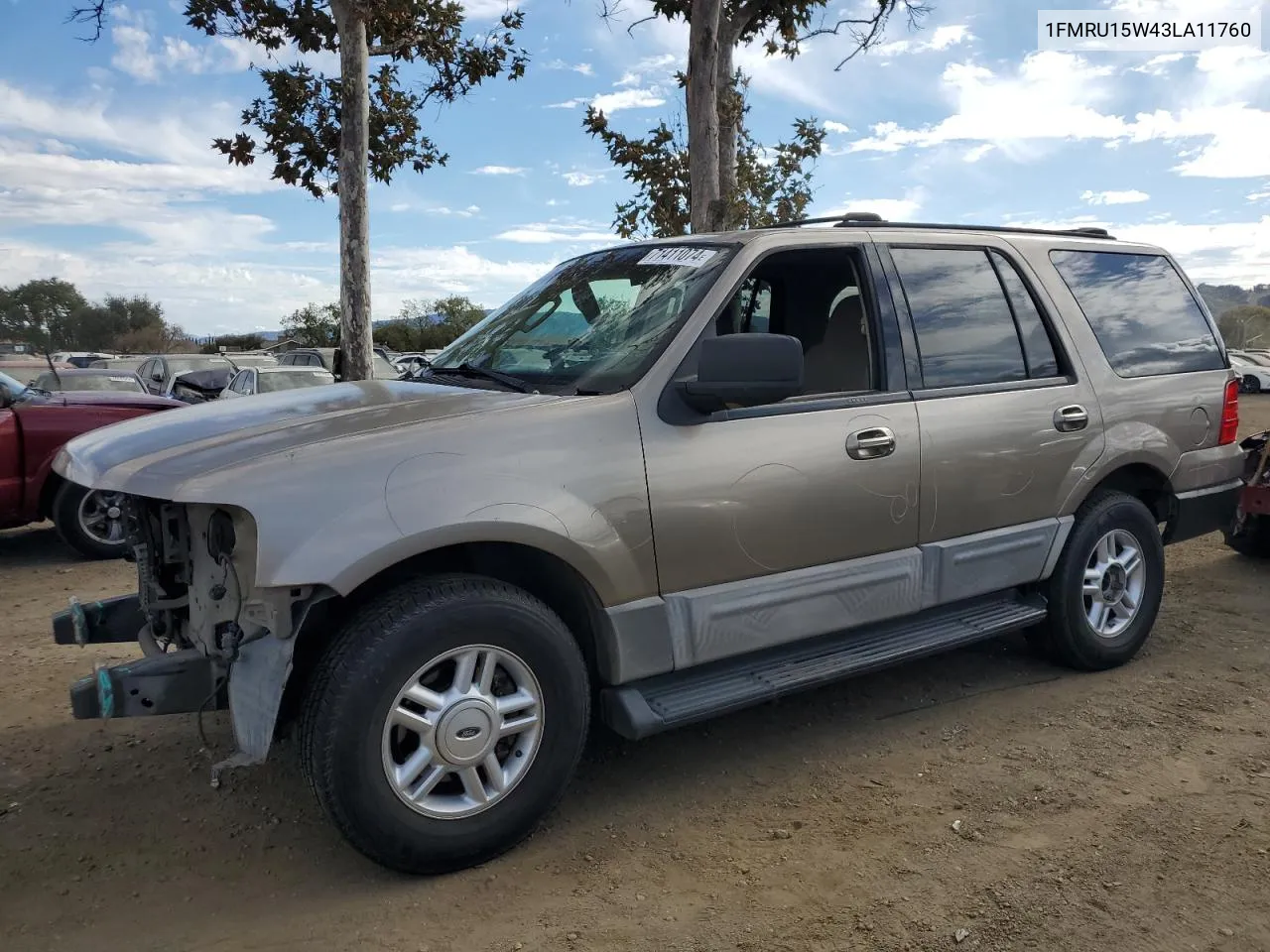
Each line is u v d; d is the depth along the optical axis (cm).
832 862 309
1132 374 481
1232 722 413
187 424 339
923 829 329
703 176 955
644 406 335
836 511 372
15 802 357
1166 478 496
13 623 588
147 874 310
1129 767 372
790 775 373
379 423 313
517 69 1248
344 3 1023
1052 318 457
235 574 300
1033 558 440
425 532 287
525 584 336
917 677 476
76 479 330
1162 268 526
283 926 281
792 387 312
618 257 420
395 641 283
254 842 329
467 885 301
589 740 408
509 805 308
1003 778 365
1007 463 424
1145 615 488
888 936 269
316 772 282
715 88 953
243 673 291
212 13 1117
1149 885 291
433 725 292
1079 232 509
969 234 448
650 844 323
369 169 1274
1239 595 614
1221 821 328
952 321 423
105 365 2791
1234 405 531
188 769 385
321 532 278
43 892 301
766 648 361
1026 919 276
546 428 316
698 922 279
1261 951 261
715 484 342
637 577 329
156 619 363
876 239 412
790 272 430
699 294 358
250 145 1170
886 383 395
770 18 1118
